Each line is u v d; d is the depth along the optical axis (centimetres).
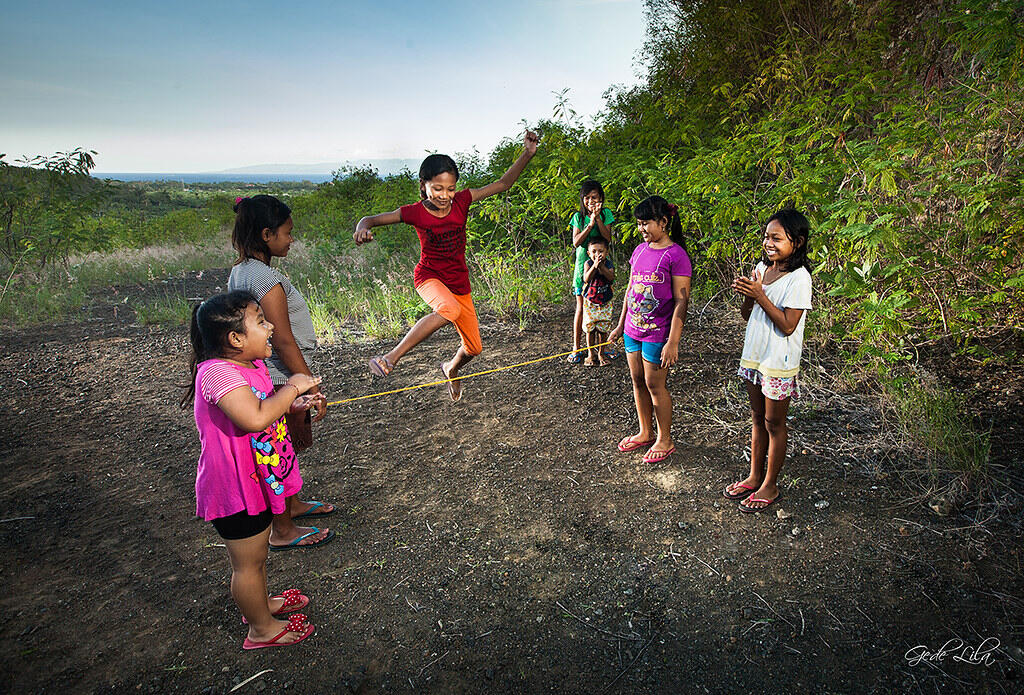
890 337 468
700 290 762
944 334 529
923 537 328
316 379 254
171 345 770
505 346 688
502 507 383
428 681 258
